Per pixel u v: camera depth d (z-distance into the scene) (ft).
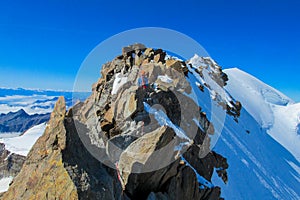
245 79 290.97
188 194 49.65
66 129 32.48
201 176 58.95
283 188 105.91
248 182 87.61
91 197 26.96
